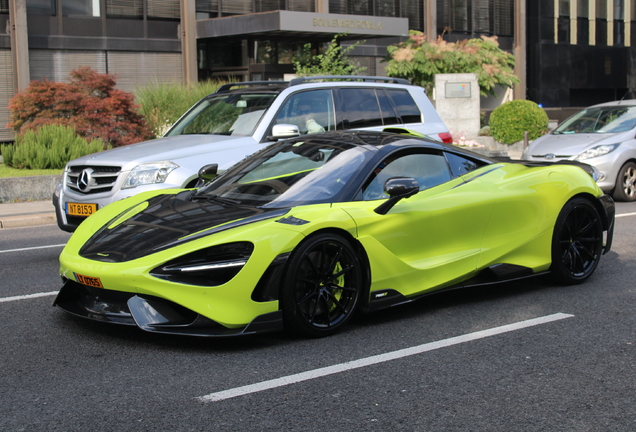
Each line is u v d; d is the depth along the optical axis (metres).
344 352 4.12
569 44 33.59
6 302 5.44
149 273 3.97
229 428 3.08
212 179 5.70
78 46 21.91
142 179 6.76
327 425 3.11
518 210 5.37
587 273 5.86
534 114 20.42
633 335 4.42
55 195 7.42
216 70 24.89
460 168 5.32
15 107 15.26
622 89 36.97
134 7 22.84
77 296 4.65
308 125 7.88
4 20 20.59
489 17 31.53
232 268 4.04
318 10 26.31
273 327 4.16
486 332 4.51
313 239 4.29
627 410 3.27
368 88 8.54
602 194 5.94
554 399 3.40
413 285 4.81
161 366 3.90
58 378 3.73
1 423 3.16
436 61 25.53
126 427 3.10
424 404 3.34
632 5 36.56
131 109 15.61
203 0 24.33
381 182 4.83
